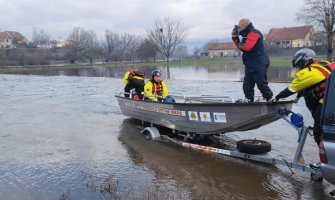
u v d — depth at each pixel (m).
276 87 20.98
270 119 7.22
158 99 10.07
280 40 89.19
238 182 6.29
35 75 40.41
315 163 6.56
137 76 11.48
